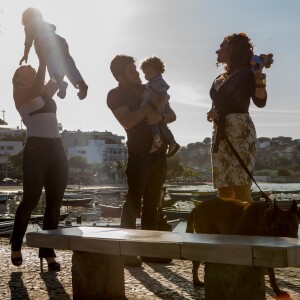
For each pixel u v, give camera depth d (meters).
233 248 3.76
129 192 7.23
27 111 6.67
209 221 5.87
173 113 7.40
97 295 5.12
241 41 6.63
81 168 190.12
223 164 6.56
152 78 7.04
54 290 5.67
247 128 6.49
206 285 4.12
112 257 5.21
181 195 73.00
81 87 6.40
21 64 6.89
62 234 5.07
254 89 6.48
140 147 7.10
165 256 4.14
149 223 7.42
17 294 5.50
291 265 3.53
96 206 67.25
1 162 187.38
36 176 6.63
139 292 5.57
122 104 7.09
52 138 6.73
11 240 6.80
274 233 4.80
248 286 3.99
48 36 6.45
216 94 6.58
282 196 92.81
